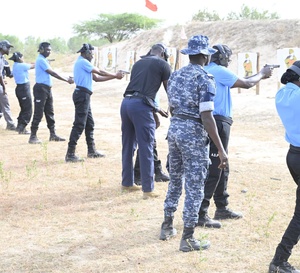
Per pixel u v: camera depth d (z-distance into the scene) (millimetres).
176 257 4605
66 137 11359
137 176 7199
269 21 29391
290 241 4164
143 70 6242
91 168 8164
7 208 6070
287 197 6539
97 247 4879
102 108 17891
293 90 4164
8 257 4648
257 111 15156
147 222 5574
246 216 5758
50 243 4980
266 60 26062
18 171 7973
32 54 60625
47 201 6363
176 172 4883
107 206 6164
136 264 4465
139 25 58844
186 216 4676
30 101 11781
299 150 4125
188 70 4559
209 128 4406
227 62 5301
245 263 4477
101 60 38250
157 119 6789
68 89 26094
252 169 8164
